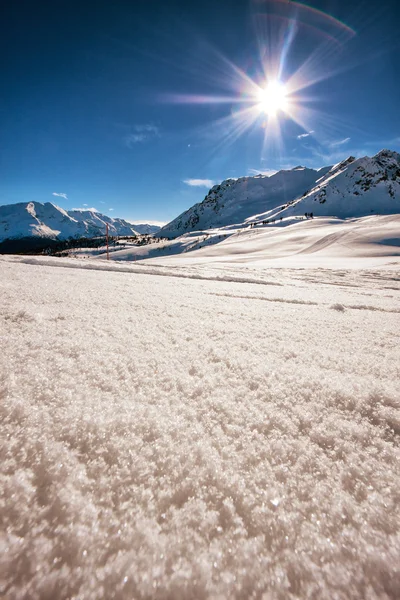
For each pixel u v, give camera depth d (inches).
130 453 45.1
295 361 97.3
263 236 4188.0
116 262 832.3
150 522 33.9
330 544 32.7
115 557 29.6
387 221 3786.9
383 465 46.6
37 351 87.3
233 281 589.0
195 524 34.2
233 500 38.2
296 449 49.6
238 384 75.4
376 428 57.3
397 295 467.8
